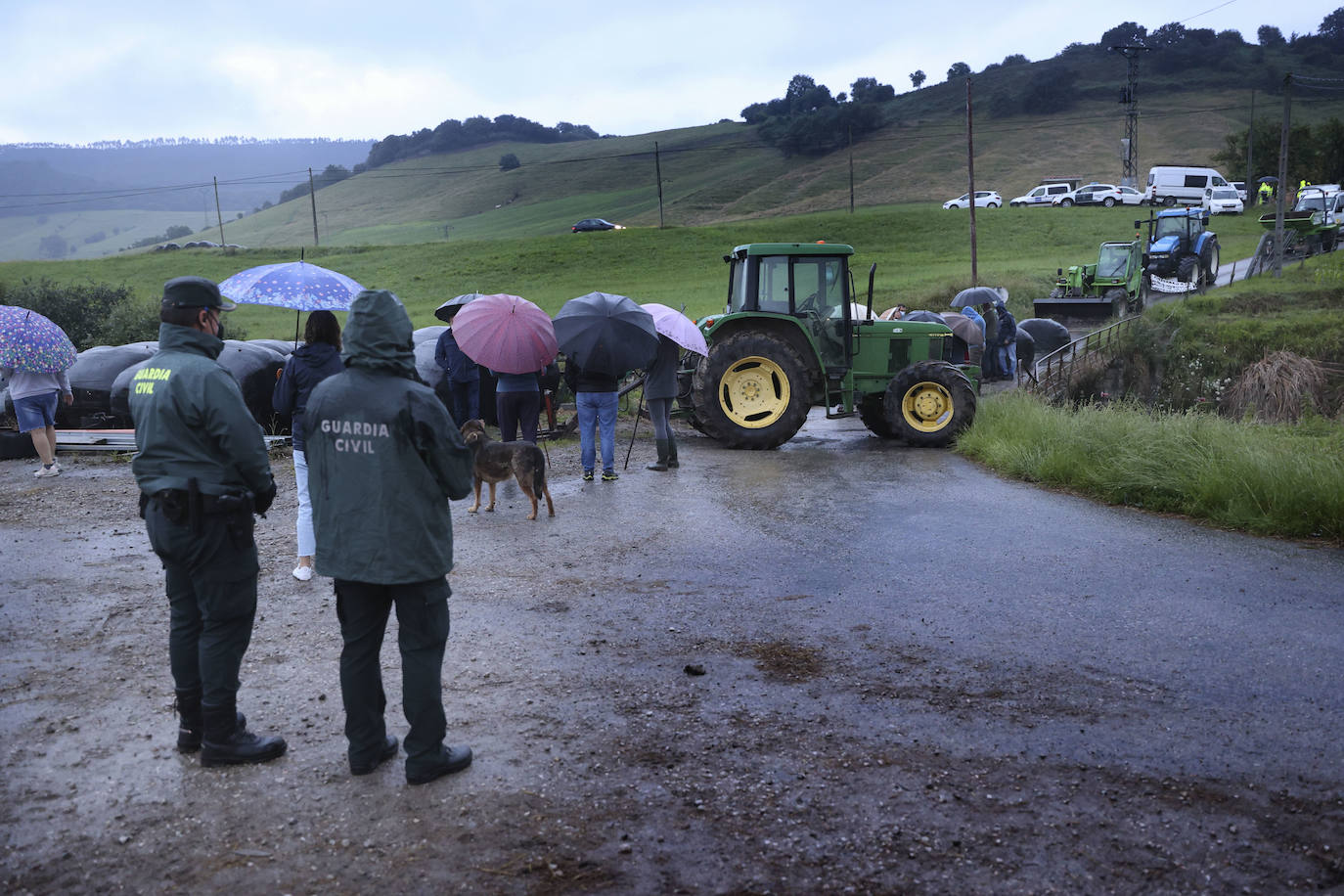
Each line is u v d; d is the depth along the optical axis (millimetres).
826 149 135125
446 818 3105
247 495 3393
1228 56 156625
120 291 23984
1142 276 28609
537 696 4125
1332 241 39219
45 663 4480
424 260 58406
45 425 9359
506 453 7590
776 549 6699
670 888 2748
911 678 4383
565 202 147250
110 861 2838
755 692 4215
